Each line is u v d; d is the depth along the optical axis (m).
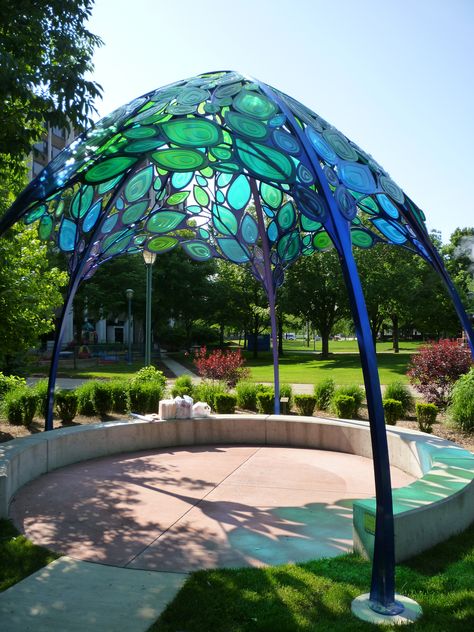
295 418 9.88
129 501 6.41
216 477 7.57
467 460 6.46
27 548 4.82
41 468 7.70
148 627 3.43
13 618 3.54
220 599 3.79
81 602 3.77
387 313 40.22
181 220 10.58
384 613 3.59
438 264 6.96
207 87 6.33
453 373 12.74
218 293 41.09
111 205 8.38
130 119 6.02
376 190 6.07
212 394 12.79
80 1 6.78
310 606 3.71
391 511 3.86
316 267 34.94
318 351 56.06
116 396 12.35
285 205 10.14
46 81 6.54
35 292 9.95
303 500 6.50
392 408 10.92
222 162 6.11
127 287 38.88
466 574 4.24
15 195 8.77
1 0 6.26
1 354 9.95
